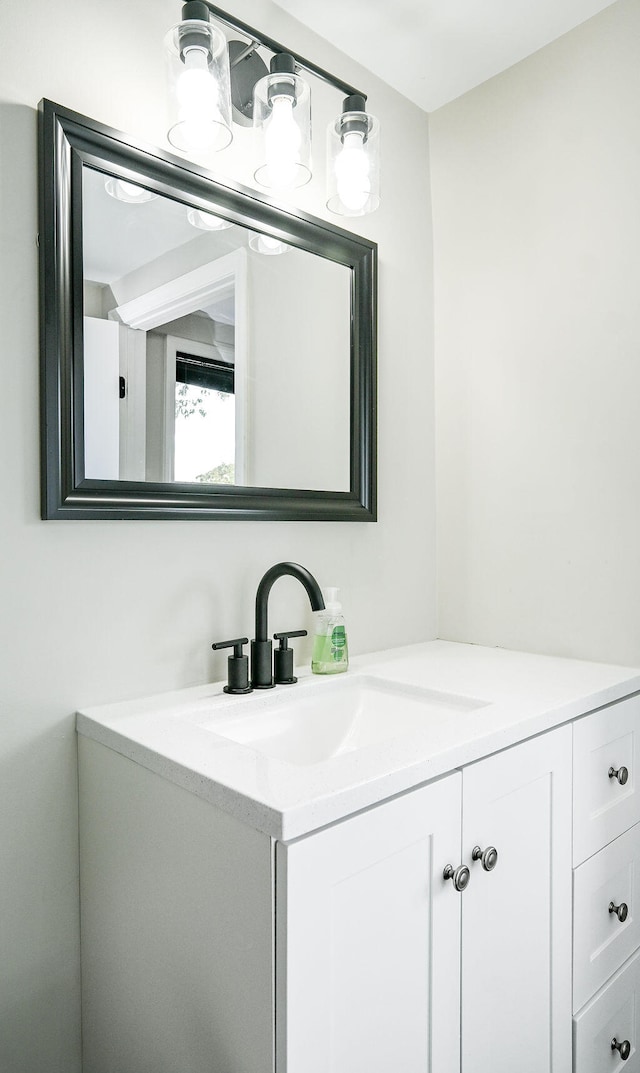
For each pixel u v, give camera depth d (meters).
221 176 1.29
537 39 1.58
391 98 1.73
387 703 1.33
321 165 1.55
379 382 1.67
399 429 1.73
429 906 0.92
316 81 1.54
